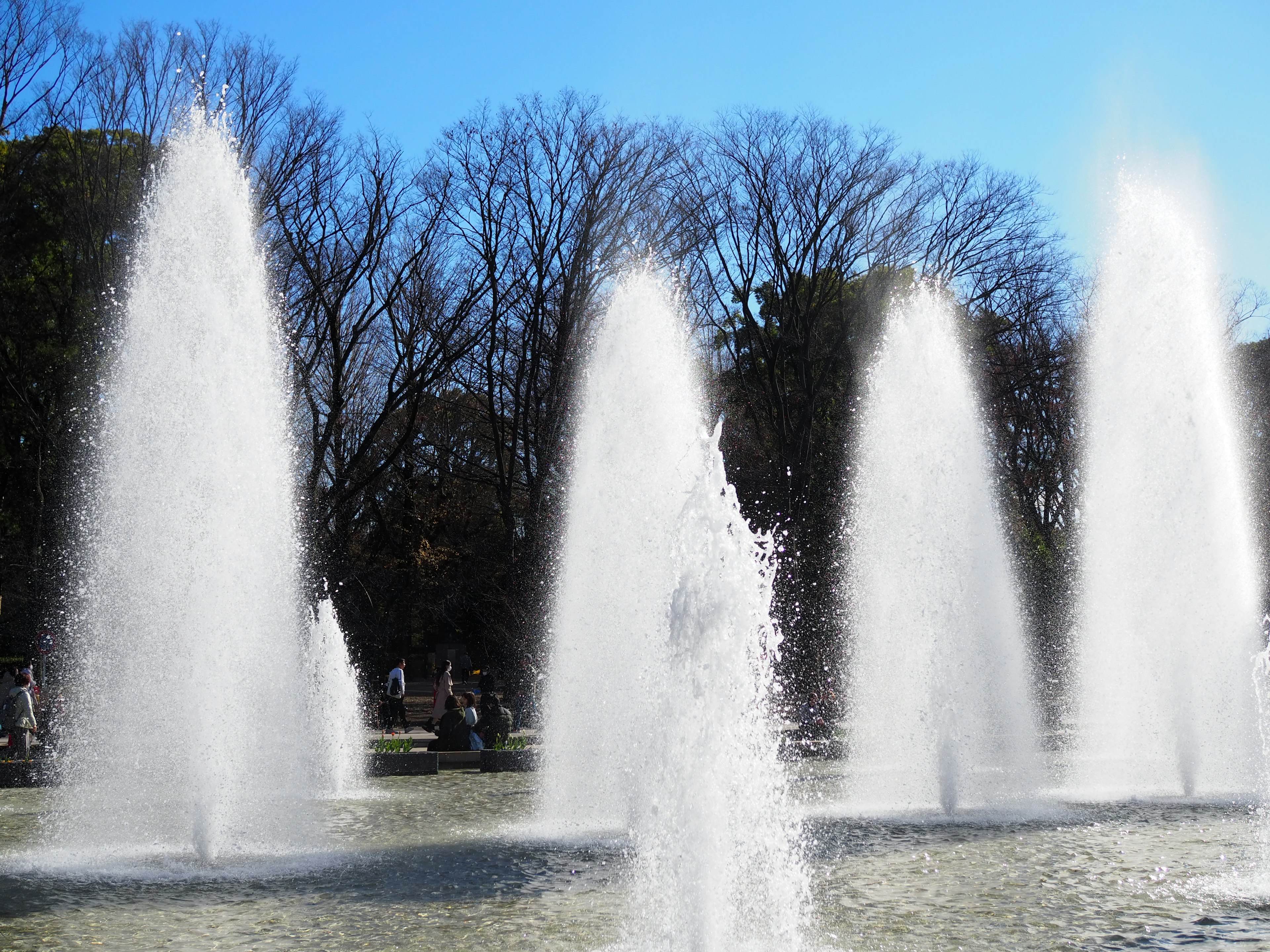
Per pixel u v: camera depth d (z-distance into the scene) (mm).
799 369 34781
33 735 20516
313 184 31078
